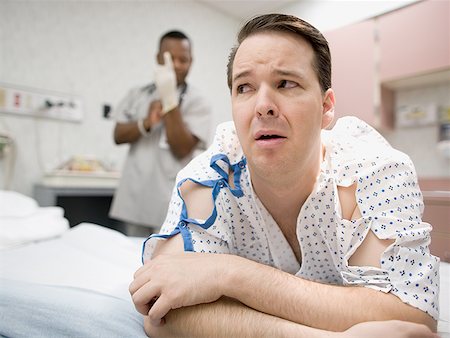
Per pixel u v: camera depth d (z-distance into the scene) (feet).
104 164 8.85
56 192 7.06
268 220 2.76
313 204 2.56
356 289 1.99
